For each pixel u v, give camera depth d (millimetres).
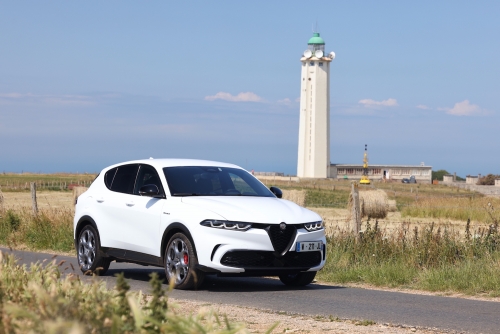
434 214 31016
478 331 7227
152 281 3766
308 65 120750
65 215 18453
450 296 10219
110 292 4336
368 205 30172
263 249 9523
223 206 9727
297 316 7836
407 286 11211
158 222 10141
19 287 4691
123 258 10773
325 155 120938
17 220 18953
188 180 10555
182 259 9742
